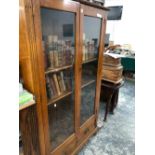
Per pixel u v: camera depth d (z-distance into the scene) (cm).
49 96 117
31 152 110
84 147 182
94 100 183
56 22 105
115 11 462
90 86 172
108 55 216
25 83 99
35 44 88
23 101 90
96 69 168
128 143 190
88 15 125
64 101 137
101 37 154
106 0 474
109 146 184
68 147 151
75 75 130
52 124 132
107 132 209
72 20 113
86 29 135
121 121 234
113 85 222
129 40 472
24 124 98
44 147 118
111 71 218
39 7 83
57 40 111
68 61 125
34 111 100
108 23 497
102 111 258
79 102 149
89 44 148
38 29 87
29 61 89
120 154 173
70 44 121
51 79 117
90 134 190
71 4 104
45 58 105
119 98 311
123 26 475
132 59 392
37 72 94
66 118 147
